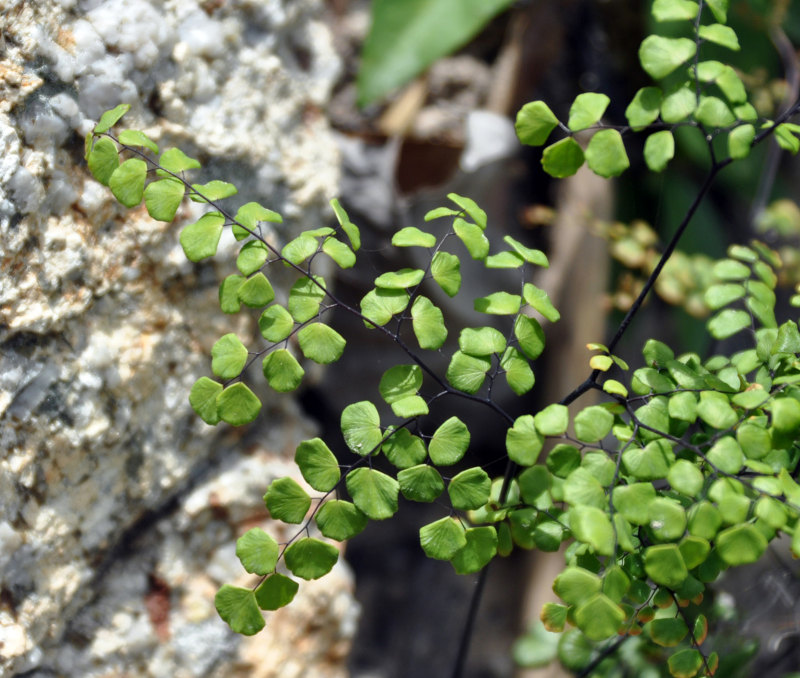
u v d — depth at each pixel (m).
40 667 0.45
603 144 0.39
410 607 0.70
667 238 0.68
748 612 0.52
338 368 0.64
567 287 0.67
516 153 0.68
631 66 0.71
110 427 0.44
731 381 0.41
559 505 0.42
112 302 0.44
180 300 0.46
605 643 0.47
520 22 0.68
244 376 0.48
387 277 0.39
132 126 0.44
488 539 0.39
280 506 0.39
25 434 0.42
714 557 0.39
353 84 0.69
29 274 0.41
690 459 0.41
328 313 0.51
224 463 0.48
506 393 0.68
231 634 0.47
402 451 0.39
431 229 0.63
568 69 0.73
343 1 0.74
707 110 0.39
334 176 0.50
